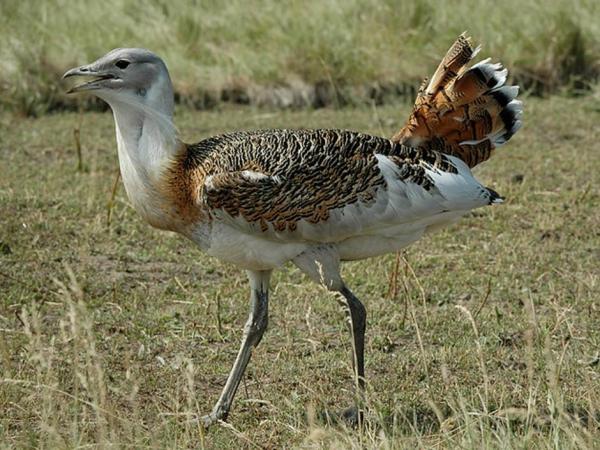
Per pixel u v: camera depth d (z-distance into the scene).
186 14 21.75
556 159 17.19
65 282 12.22
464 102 9.77
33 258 12.97
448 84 9.78
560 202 15.23
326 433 8.30
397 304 11.88
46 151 17.66
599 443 8.09
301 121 19.33
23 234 13.70
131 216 14.50
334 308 11.70
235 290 12.25
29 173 16.38
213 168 9.02
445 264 13.09
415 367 10.41
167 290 12.23
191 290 12.30
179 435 8.92
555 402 8.40
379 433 8.76
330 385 10.02
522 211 14.88
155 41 21.34
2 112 19.91
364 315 9.44
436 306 11.90
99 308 11.76
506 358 10.57
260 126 19.05
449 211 9.56
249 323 9.55
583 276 12.67
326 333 11.20
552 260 13.17
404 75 20.83
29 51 20.47
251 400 9.18
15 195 15.12
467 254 13.38
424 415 9.36
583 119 19.42
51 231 13.85
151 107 9.04
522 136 18.44
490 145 9.98
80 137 18.50
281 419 9.34
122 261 13.09
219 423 9.20
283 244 9.25
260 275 9.61
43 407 8.69
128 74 8.98
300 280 12.59
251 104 20.56
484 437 8.13
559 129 18.86
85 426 8.60
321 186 9.10
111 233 13.91
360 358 9.43
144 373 10.21
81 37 21.08
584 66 21.38
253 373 10.31
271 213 9.02
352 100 20.53
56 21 21.50
